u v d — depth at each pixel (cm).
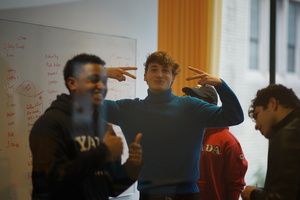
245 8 364
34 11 221
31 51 219
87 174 159
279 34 424
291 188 146
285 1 429
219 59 319
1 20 210
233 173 212
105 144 167
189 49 311
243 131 341
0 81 210
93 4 242
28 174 218
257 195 161
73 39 232
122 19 254
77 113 167
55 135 158
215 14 316
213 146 214
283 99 168
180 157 195
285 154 150
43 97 222
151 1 269
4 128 211
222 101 191
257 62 372
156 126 195
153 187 194
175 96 203
